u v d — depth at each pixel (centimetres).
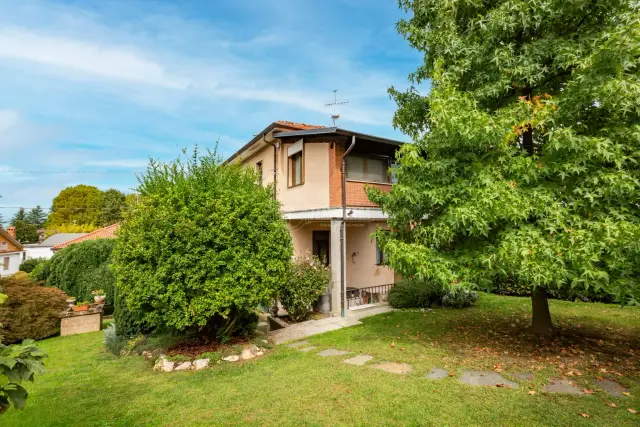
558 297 1083
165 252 648
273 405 446
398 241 660
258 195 783
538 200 529
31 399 512
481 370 534
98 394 526
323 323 940
